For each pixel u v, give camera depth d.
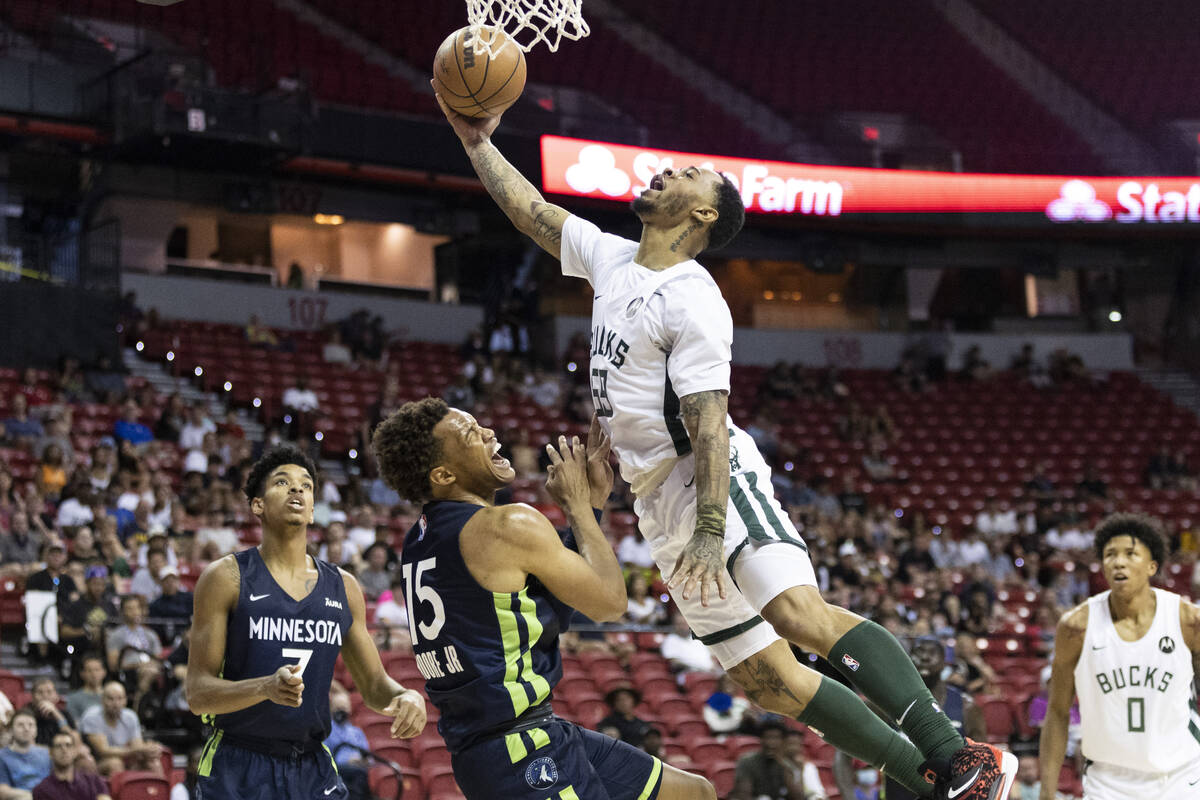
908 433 25.28
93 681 9.84
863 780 8.81
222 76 23.80
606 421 3.95
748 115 28.83
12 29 21.81
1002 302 29.94
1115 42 31.00
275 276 25.62
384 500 17.86
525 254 27.69
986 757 3.47
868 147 27.92
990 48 30.64
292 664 4.70
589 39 28.45
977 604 15.50
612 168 23.61
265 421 20.42
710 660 12.79
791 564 3.69
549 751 3.75
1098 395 27.25
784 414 24.89
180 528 13.98
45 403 17.86
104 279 22.09
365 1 26.75
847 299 29.16
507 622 3.73
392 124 23.11
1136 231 26.98
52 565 11.25
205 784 4.62
